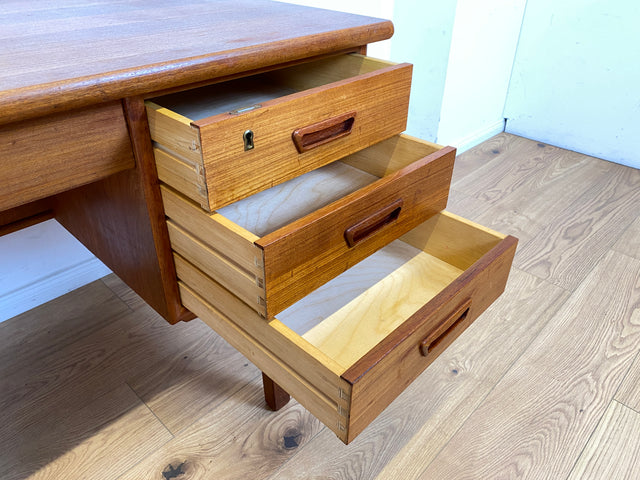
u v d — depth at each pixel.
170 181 0.65
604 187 1.83
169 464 0.87
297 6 1.00
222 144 0.59
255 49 0.67
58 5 0.91
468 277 0.69
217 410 0.97
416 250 0.96
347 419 0.56
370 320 0.80
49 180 0.57
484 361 1.08
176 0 1.00
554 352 1.11
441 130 1.90
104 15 0.84
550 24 2.00
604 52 1.90
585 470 0.86
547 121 2.18
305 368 0.60
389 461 0.88
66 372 1.05
